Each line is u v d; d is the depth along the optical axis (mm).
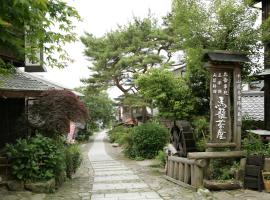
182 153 11227
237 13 10172
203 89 11844
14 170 8617
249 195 7801
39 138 9562
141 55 26531
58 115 10727
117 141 32469
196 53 10344
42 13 5254
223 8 10180
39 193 8422
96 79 28812
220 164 9477
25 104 12352
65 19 6184
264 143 10336
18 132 11398
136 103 26719
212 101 9039
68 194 8617
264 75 12062
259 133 10531
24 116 11242
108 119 52562
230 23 10234
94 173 13102
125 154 21281
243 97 18734
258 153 8914
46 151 9227
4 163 8844
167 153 13094
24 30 5594
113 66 28500
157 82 12133
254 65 10695
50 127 10867
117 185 9914
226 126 9109
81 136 39375
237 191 8242
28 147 8844
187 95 11969
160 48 27688
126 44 28109
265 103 13320
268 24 10430
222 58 8883
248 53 10070
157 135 19172
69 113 10859
